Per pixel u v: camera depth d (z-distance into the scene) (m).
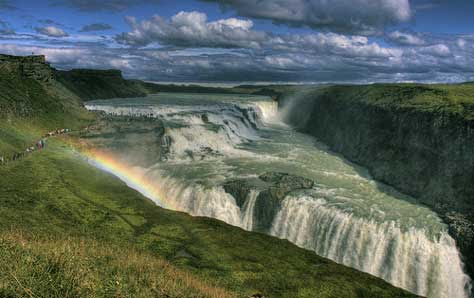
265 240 63.03
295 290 47.16
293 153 111.31
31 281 18.48
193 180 83.12
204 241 58.78
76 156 92.31
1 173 71.56
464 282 58.28
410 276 59.53
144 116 125.62
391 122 97.31
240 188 77.31
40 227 49.94
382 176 86.94
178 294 25.62
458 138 75.56
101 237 53.00
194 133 110.44
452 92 101.06
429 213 68.62
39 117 114.81
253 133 145.38
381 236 62.72
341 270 55.41
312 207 70.69
